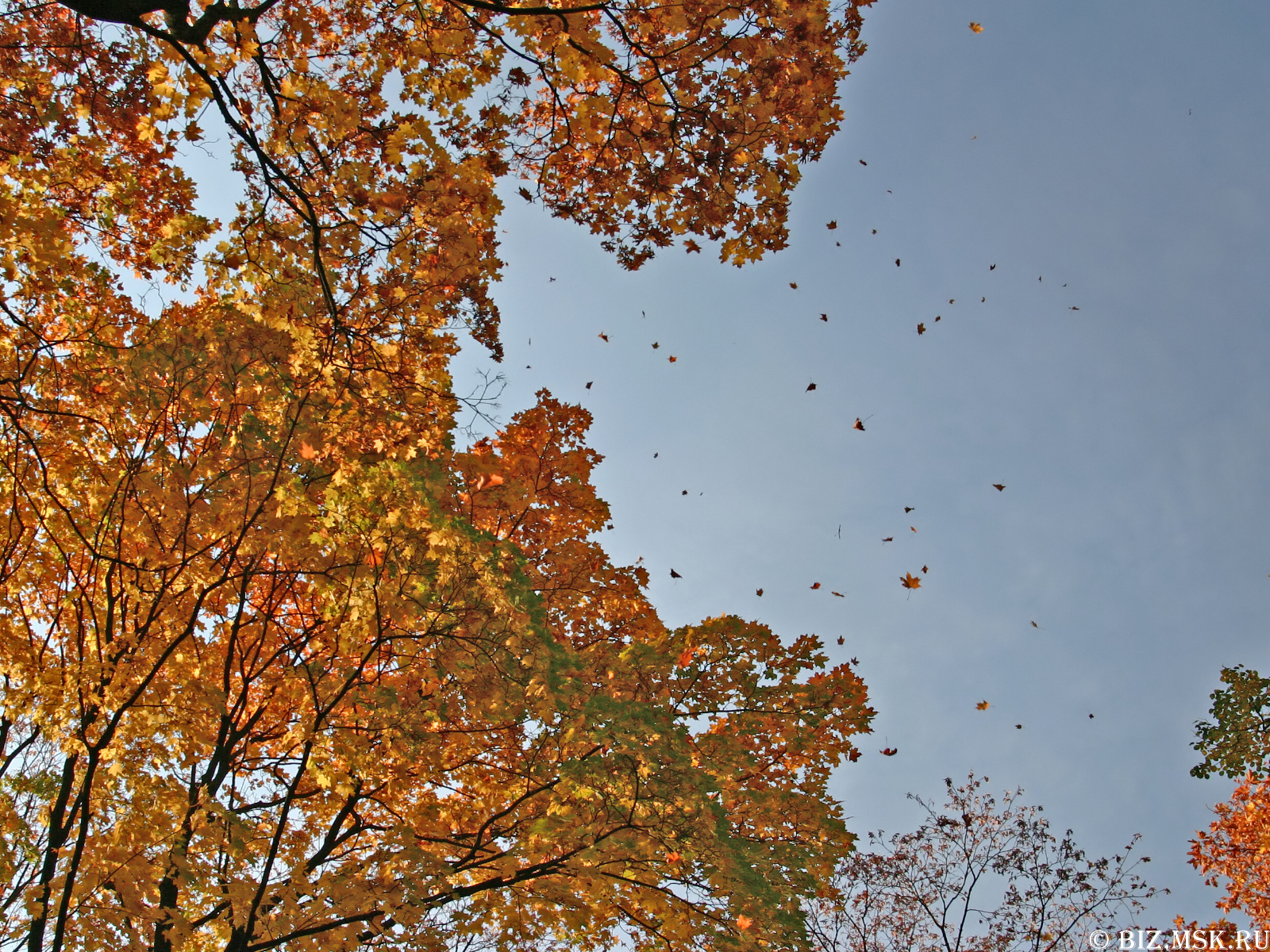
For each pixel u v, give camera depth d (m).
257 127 5.81
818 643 8.45
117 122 5.75
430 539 6.07
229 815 5.41
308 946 5.64
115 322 6.30
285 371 5.72
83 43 5.58
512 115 6.11
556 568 8.24
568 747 6.83
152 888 5.38
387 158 5.71
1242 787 14.74
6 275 5.30
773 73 5.49
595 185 6.32
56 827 5.31
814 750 8.12
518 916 7.32
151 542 5.78
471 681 6.44
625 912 7.72
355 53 6.23
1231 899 14.65
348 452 5.91
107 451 6.06
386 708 6.11
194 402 5.71
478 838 7.07
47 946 5.70
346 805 6.95
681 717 8.19
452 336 6.32
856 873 14.43
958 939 13.73
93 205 6.11
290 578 6.78
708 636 8.38
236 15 5.22
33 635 5.98
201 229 6.16
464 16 5.71
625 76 5.72
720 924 7.00
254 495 5.64
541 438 8.48
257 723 7.50
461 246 5.63
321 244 5.69
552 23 5.57
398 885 5.80
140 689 5.41
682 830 6.54
